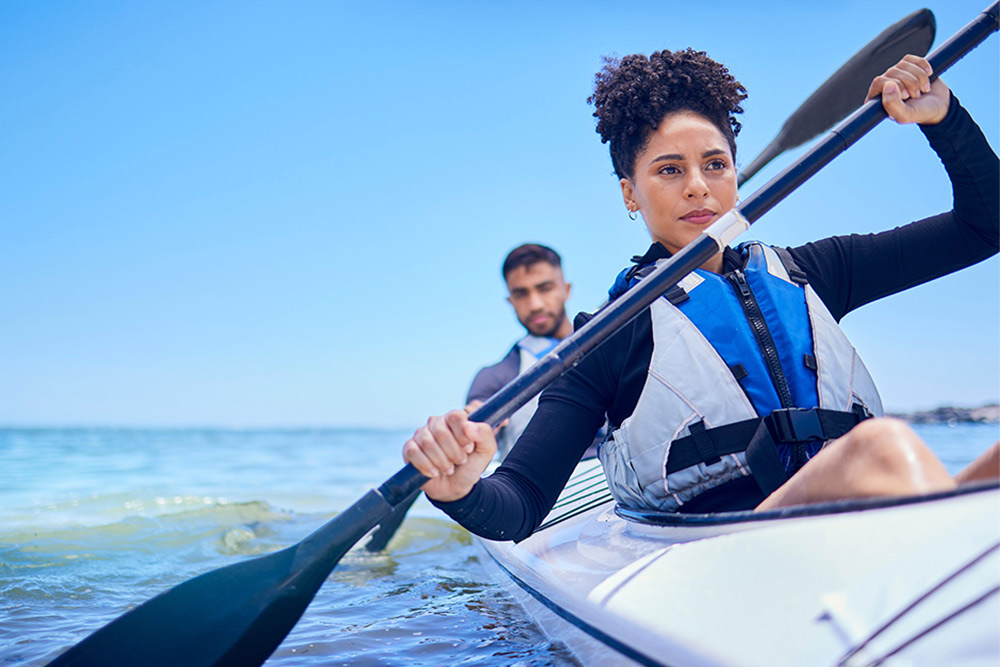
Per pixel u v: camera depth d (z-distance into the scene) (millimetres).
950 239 1469
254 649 1222
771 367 1335
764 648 747
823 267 1496
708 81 1498
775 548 841
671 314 1391
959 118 1391
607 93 1588
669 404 1325
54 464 9523
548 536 1684
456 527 3719
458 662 1517
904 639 694
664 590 938
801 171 1345
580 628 1126
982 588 683
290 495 5426
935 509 758
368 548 3098
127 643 1230
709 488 1305
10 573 2623
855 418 1336
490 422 1181
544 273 3900
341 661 1605
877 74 1967
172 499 4699
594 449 3105
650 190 1504
